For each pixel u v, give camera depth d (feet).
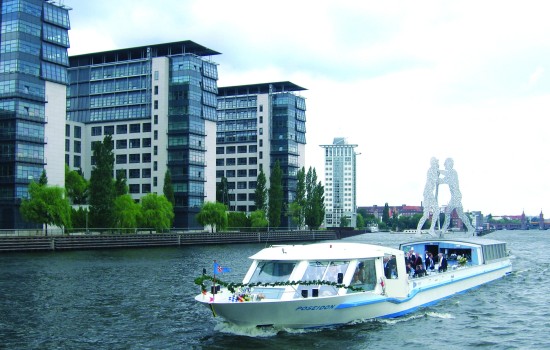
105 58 471.62
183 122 435.53
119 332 85.71
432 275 110.42
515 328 90.22
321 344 77.20
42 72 328.29
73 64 478.18
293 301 79.15
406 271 107.34
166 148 438.81
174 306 106.83
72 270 169.99
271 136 573.33
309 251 91.61
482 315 99.96
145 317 96.53
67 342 79.82
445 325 90.84
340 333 82.94
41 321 92.73
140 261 208.85
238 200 577.84
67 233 292.20
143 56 458.91
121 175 354.54
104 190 310.04
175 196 435.12
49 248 260.42
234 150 583.17
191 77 437.58
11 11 319.06
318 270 87.81
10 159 313.32
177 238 344.90
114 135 457.27
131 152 450.30
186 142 434.30
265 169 570.46
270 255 90.63
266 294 84.58
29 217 275.80
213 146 463.83
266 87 592.60
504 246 161.58
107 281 143.02
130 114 451.12
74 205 358.64
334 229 608.60
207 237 372.99
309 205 535.60
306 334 82.07
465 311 103.40
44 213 276.82
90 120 463.83
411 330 86.43
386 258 95.81
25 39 320.09
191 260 216.54
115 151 456.45
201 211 398.62
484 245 141.90
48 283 137.80
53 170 334.65
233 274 163.63
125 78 454.40
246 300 80.89
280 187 489.26
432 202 423.64
